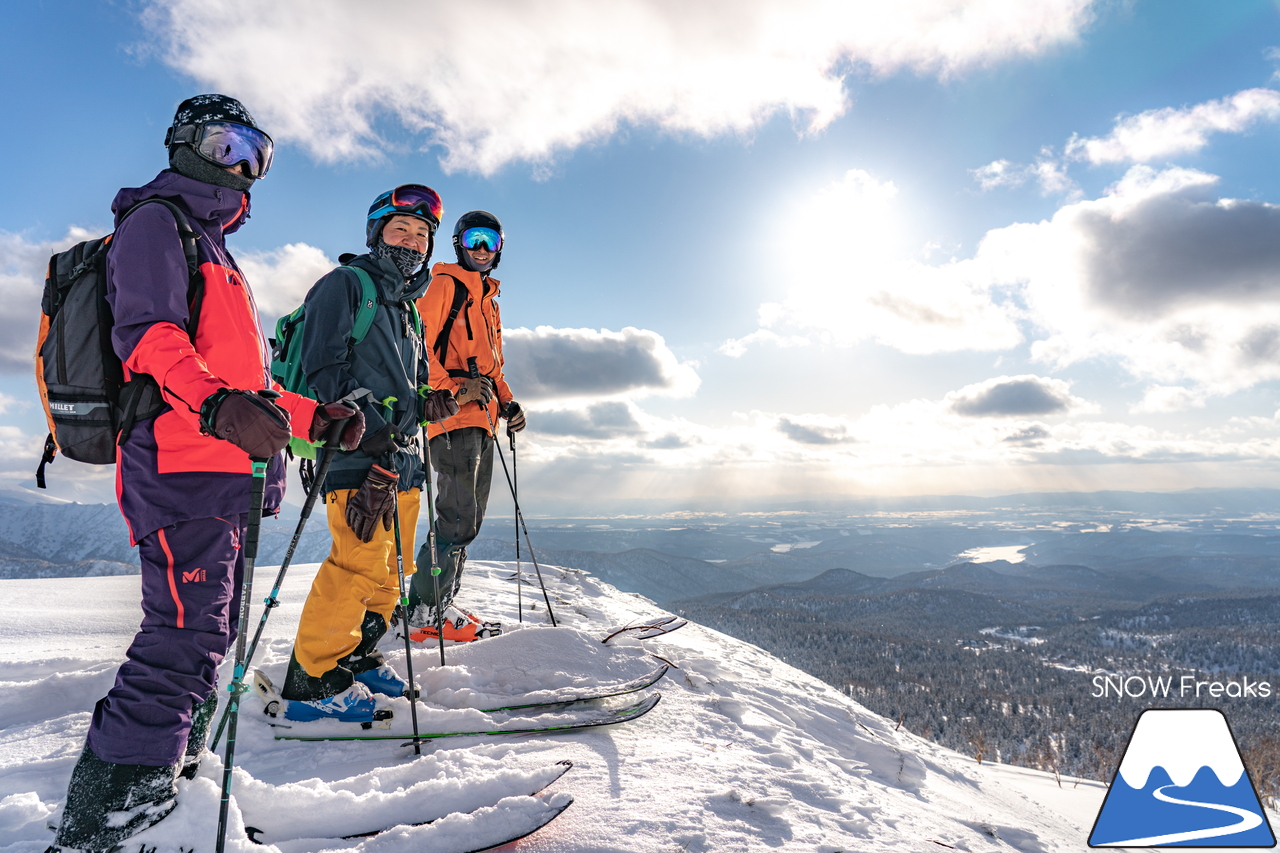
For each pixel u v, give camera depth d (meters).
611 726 2.32
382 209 2.42
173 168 1.50
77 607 4.24
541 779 1.63
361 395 2.10
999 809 3.41
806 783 2.08
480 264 3.65
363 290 2.24
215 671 1.40
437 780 1.56
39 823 1.38
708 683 3.23
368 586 2.15
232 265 1.57
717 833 1.54
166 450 1.36
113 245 1.33
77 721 2.09
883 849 1.73
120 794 1.25
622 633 3.37
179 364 1.25
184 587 1.35
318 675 2.07
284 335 2.43
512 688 2.48
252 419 1.22
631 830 1.49
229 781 1.28
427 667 2.59
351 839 1.40
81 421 1.34
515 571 5.90
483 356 3.57
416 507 2.55
